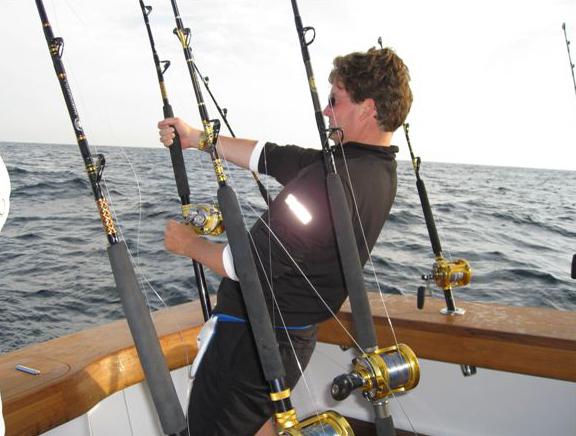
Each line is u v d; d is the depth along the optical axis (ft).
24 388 4.14
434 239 5.47
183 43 4.21
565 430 5.09
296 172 4.54
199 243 4.02
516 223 20.02
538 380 5.18
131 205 12.91
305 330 3.99
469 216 21.27
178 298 11.28
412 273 13.14
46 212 21.07
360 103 3.90
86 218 20.67
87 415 4.91
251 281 3.52
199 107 4.03
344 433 2.83
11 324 11.81
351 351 6.11
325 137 3.58
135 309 3.32
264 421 4.00
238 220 3.59
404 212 19.11
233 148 4.92
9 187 2.74
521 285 12.76
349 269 3.57
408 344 5.20
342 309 5.67
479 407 5.50
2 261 16.24
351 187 3.70
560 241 17.17
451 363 5.15
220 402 3.90
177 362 5.42
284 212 3.69
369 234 3.94
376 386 3.20
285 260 3.68
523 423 5.29
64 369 4.50
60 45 3.39
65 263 16.07
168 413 3.33
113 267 3.32
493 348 4.77
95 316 12.42
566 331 4.66
